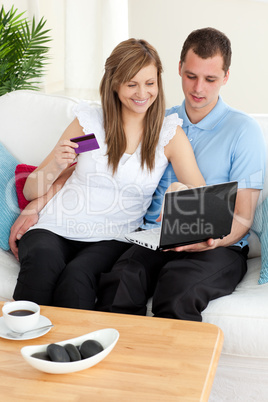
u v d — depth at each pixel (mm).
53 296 1771
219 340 1316
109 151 1966
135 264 1812
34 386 1122
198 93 1968
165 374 1162
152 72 1887
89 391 1105
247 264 2045
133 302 1746
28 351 1174
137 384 1129
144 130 1974
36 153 2256
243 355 1646
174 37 3682
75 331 1343
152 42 3756
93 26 3467
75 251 1985
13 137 2287
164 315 1688
